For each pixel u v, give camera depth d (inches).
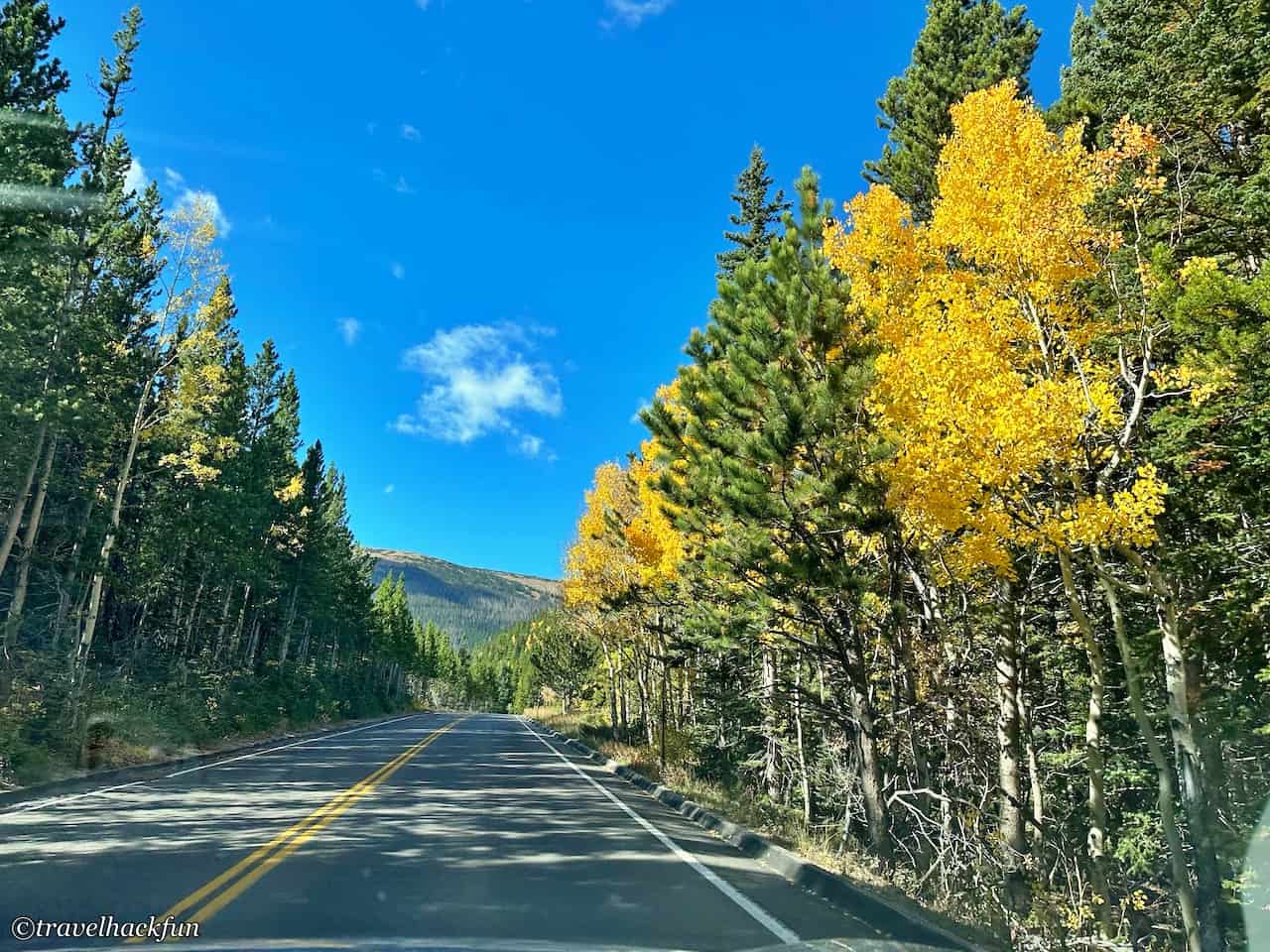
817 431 389.1
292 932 213.5
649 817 494.3
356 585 2539.4
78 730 668.1
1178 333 315.6
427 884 283.1
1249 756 458.9
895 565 422.3
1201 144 421.1
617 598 754.2
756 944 219.9
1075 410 279.6
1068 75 729.6
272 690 1480.1
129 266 928.9
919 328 358.3
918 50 922.1
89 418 828.6
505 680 5816.9
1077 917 331.0
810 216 417.4
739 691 720.3
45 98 759.1
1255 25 384.5
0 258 724.0
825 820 562.3
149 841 347.3
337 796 517.3
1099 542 288.5
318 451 2098.9
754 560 427.8
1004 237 309.6
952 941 220.1
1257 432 321.1
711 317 478.6
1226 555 346.9
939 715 464.4
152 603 1339.8
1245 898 373.7
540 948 195.3
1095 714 323.6
